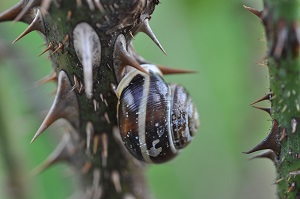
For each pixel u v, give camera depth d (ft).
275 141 0.55
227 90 0.84
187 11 0.82
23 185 0.79
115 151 0.62
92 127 0.60
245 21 0.82
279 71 0.53
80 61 0.55
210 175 0.84
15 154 0.79
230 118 0.84
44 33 0.56
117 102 0.58
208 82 0.85
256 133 0.83
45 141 0.87
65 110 0.58
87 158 0.63
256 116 0.83
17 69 0.79
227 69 0.84
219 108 0.84
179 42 0.84
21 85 0.80
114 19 0.54
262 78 0.83
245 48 0.83
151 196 0.67
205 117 0.85
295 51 0.52
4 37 0.78
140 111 0.58
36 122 0.80
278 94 0.54
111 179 0.63
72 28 0.54
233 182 0.82
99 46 0.55
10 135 0.78
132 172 0.64
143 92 0.58
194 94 0.85
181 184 0.85
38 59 0.81
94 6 0.54
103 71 0.56
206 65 0.84
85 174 0.64
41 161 0.90
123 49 0.55
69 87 0.57
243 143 0.83
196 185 0.84
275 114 0.55
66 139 0.68
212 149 0.84
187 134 0.60
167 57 0.84
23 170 0.79
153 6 0.56
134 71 0.58
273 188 0.81
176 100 0.60
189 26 0.83
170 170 0.86
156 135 0.59
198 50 0.84
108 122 0.59
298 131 0.54
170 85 0.61
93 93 0.58
